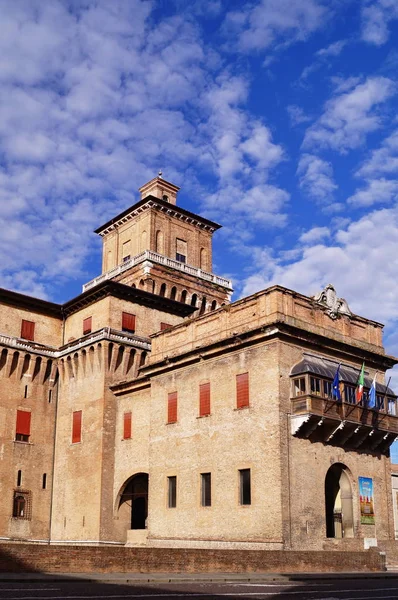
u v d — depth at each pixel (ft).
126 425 193.77
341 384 154.30
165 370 177.99
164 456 172.04
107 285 207.92
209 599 67.41
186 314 231.30
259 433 148.05
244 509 146.51
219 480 154.51
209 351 164.96
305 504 143.64
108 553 96.02
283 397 146.92
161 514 168.35
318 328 158.92
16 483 201.26
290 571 117.91
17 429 205.77
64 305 224.33
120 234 280.92
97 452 194.29
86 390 205.87
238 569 111.14
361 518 155.02
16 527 197.77
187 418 168.14
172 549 103.40
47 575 85.10
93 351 205.26
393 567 150.10
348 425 153.28
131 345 206.18
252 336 154.10
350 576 112.68
